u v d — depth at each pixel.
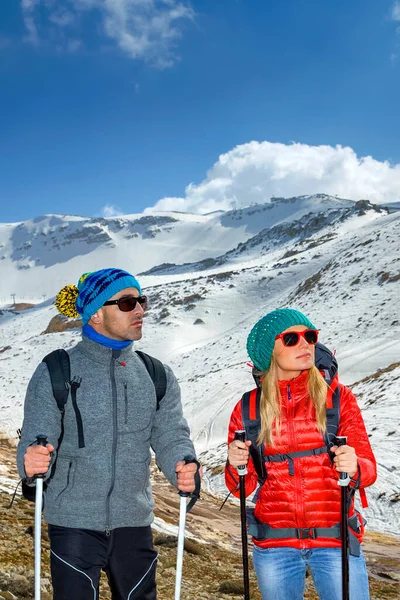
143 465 3.54
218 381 68.62
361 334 72.94
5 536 7.80
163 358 106.44
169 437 3.63
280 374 3.67
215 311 131.25
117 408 3.44
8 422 60.84
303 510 3.46
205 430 50.72
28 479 3.27
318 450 3.52
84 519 3.33
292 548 3.49
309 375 3.60
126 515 3.41
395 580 10.78
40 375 3.47
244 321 121.19
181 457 3.51
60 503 3.35
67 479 3.37
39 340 137.00
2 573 6.15
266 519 3.55
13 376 112.00
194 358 98.75
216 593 7.64
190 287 151.88
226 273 159.62
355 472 3.35
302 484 3.48
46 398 3.40
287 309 3.70
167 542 10.11
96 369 3.49
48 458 3.19
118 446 3.41
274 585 3.46
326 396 3.57
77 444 3.38
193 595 7.43
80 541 3.29
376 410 35.94
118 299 3.52
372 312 80.25
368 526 20.67
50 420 3.37
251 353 3.73
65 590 3.20
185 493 3.50
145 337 119.50
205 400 61.78
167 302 142.25
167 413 3.67
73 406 3.39
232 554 11.18
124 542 3.41
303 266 146.38
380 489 23.47
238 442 3.58
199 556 9.94
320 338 77.25
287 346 3.57
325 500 3.47
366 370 58.38
